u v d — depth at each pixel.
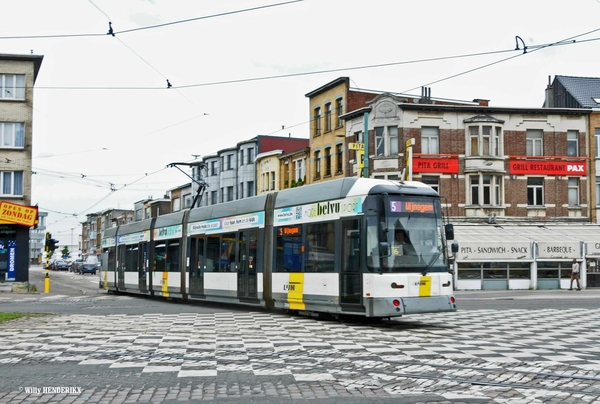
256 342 12.68
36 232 137.88
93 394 7.98
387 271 15.47
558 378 8.78
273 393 7.95
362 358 10.57
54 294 35.69
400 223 15.88
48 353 11.41
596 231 41.97
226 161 67.75
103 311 21.62
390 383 8.50
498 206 42.34
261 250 20.41
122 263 32.97
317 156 51.41
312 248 17.92
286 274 18.98
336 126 48.44
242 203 21.88
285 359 10.52
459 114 42.78
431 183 42.41
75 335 14.03
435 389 8.11
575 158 43.41
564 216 43.16
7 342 13.00
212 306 24.34
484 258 39.00
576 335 14.13
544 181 43.25
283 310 21.47
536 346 12.12
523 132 43.25
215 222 23.55
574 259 39.78
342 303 16.45
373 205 15.90
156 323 16.78
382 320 17.83
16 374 9.43
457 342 12.69
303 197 18.66
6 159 43.19
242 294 21.28
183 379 8.90
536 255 39.59
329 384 8.47
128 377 9.09
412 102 47.44
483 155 42.41
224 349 11.69
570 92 46.19
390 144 42.72
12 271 41.97
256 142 63.47
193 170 77.06
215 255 23.28
